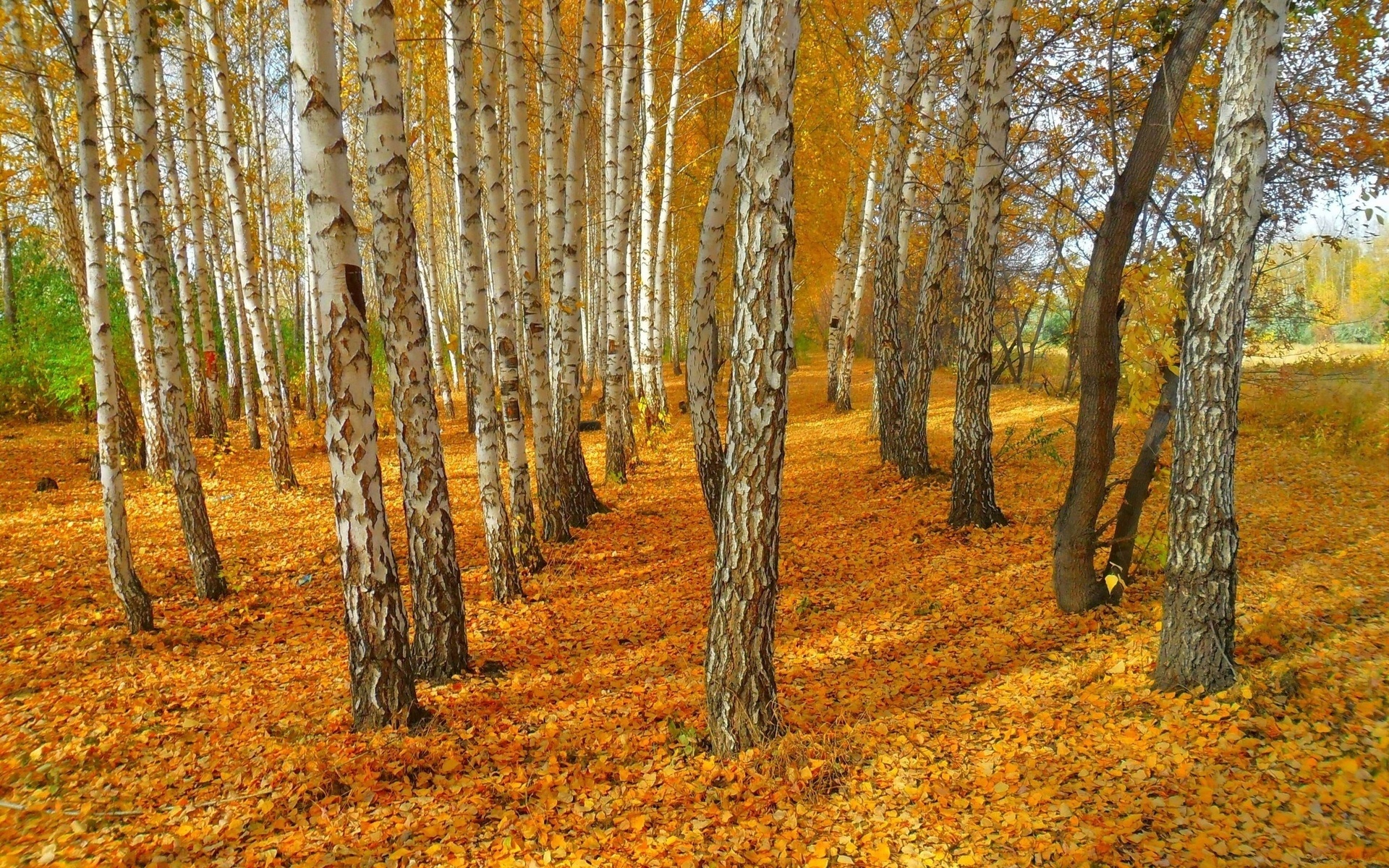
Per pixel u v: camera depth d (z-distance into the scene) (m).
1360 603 5.26
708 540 9.66
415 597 5.97
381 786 4.32
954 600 6.74
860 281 19.27
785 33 3.72
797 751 4.27
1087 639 5.51
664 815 3.98
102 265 6.51
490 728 5.12
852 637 6.32
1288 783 3.55
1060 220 9.87
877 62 12.06
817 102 16.45
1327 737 3.80
